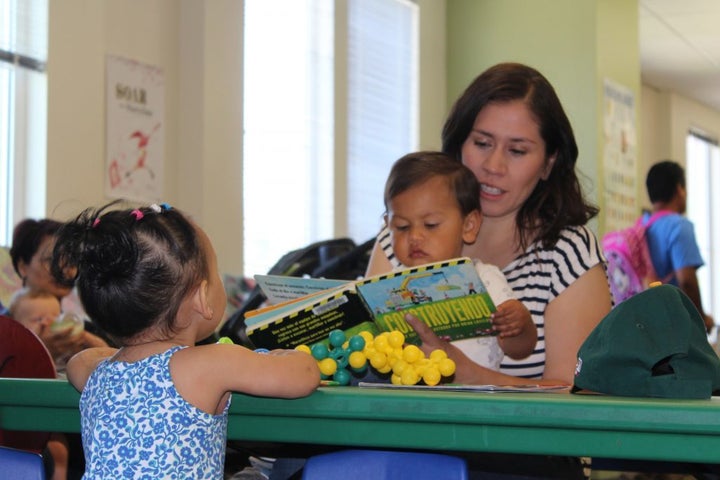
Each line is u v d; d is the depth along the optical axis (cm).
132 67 471
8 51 422
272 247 567
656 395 135
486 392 138
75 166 441
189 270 145
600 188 652
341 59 621
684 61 988
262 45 565
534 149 203
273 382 136
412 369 155
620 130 684
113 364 144
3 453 137
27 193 428
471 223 209
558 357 194
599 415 123
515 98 203
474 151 209
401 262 211
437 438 131
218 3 506
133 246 142
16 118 424
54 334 297
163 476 136
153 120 483
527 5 684
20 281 337
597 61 657
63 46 436
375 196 654
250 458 199
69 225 151
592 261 197
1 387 152
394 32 673
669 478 200
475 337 175
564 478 166
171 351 143
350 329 166
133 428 138
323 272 314
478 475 163
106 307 144
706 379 135
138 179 473
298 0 589
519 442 128
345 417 135
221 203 505
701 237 1205
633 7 704
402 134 680
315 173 602
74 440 217
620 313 141
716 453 122
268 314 162
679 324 139
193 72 500
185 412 138
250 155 555
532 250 202
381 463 130
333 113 614
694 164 1191
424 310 166
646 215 567
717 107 1198
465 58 709
